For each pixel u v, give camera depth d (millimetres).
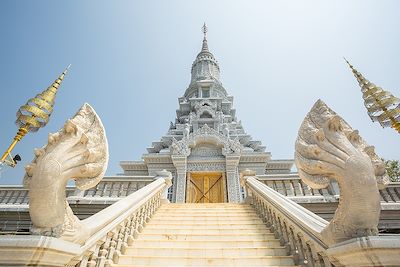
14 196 10797
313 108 3590
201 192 16969
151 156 18359
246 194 11125
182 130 22344
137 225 6621
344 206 2859
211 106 24297
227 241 5879
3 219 10070
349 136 3266
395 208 8922
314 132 3213
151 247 5566
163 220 7930
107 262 4441
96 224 3863
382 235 2635
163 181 10328
